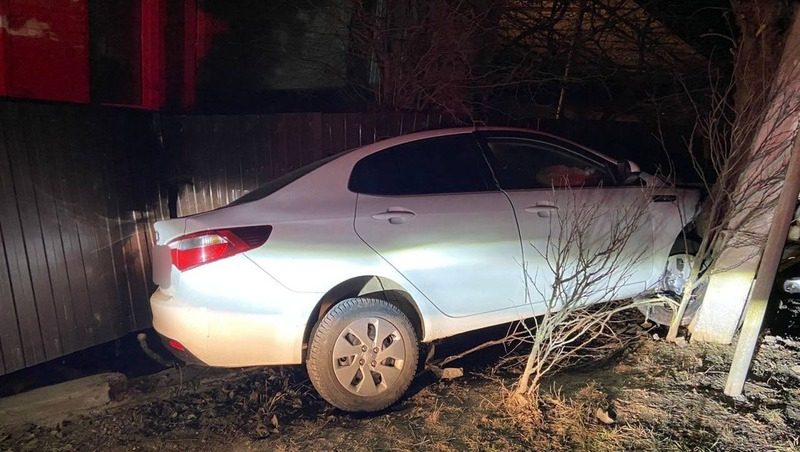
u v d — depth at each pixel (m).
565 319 4.35
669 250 5.14
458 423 3.87
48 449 3.87
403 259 4.18
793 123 4.31
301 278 3.96
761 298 3.84
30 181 4.61
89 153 5.01
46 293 4.70
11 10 6.62
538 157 4.96
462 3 7.80
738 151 4.44
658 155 9.47
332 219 4.10
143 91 7.83
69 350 4.86
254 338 3.94
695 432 3.60
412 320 4.43
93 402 4.35
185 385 4.70
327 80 8.84
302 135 6.35
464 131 4.75
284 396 4.48
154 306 4.14
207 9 8.20
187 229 4.00
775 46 4.68
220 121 5.84
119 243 5.26
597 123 9.02
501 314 4.55
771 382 4.14
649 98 10.22
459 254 4.34
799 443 3.44
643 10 10.03
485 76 8.33
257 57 8.66
